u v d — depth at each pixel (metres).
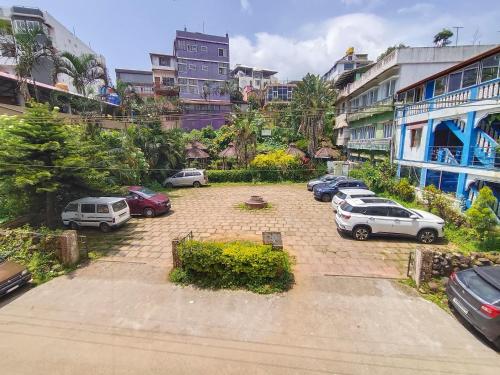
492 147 12.44
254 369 5.08
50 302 7.35
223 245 8.55
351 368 5.06
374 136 25.80
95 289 7.99
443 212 13.13
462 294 6.14
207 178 27.20
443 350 5.47
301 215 15.70
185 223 14.44
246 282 7.98
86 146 13.06
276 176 28.16
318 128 29.80
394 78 21.31
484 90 12.48
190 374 4.97
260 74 70.62
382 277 8.47
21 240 9.74
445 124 15.64
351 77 33.72
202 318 6.59
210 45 45.19
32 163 11.38
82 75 20.22
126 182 20.47
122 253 10.59
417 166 17.78
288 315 6.66
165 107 35.94
